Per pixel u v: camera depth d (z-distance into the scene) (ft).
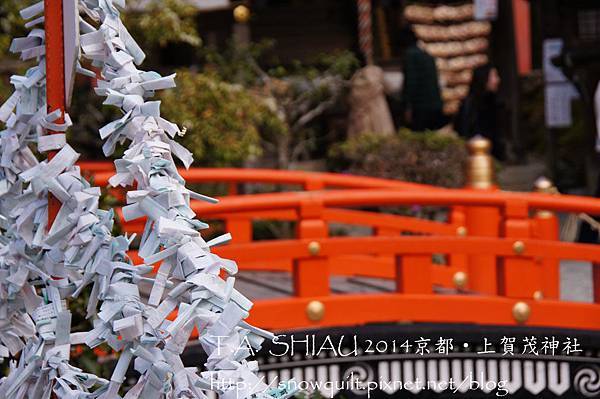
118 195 23.27
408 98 57.57
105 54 10.43
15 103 11.09
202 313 9.01
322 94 55.47
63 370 10.25
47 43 10.66
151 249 9.46
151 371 9.53
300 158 62.23
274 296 24.63
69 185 10.37
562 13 47.88
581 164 55.11
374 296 23.13
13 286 10.89
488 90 59.47
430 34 72.08
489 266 28.07
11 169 11.16
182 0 44.78
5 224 11.16
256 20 65.92
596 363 23.84
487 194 24.14
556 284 28.09
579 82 47.26
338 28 66.28
